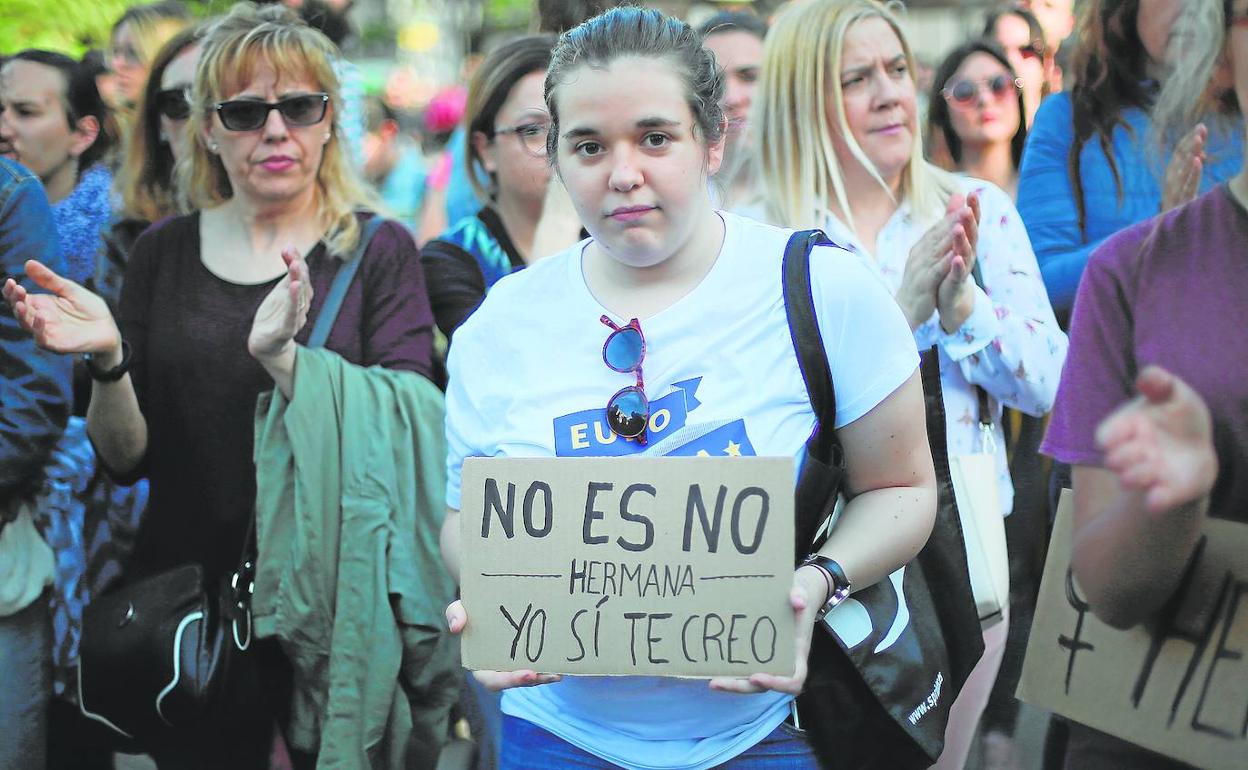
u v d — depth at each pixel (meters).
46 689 3.44
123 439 3.33
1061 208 3.84
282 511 3.19
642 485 2.13
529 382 2.30
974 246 3.02
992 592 2.95
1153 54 3.59
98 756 3.74
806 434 2.21
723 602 2.10
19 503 3.40
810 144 3.33
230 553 3.32
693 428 2.19
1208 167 3.16
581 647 2.15
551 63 2.26
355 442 3.20
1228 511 2.13
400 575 3.20
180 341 3.35
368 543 3.16
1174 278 2.18
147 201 4.20
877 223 3.39
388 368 3.38
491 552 2.18
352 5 5.71
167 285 3.44
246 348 3.32
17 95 4.33
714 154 2.31
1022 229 3.41
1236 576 2.11
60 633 3.55
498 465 2.18
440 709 3.36
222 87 3.36
